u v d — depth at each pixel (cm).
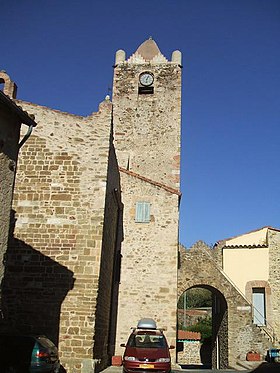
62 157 1538
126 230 1956
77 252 1441
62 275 1422
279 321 2500
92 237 1452
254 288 2611
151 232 1950
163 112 2459
